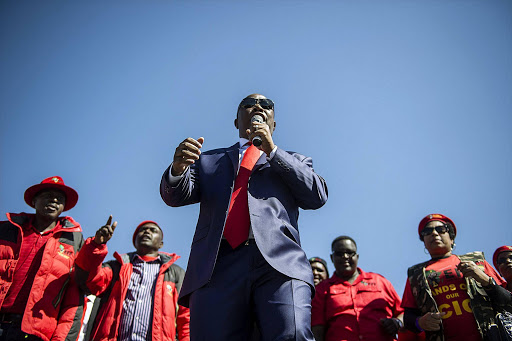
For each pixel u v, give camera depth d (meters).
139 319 5.23
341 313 5.58
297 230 2.88
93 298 5.68
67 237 5.05
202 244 2.75
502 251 5.40
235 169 2.96
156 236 6.05
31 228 4.97
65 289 4.80
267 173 2.94
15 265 4.63
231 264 2.67
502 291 4.55
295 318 2.43
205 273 2.59
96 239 4.64
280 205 2.83
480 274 4.64
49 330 4.48
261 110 3.39
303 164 2.88
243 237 2.70
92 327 5.40
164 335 5.22
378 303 5.64
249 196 2.78
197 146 2.76
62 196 5.22
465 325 4.64
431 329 4.65
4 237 4.79
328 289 5.89
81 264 4.64
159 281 5.55
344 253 6.04
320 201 2.94
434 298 4.95
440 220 5.60
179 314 5.61
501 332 4.39
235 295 2.59
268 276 2.59
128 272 5.57
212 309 2.57
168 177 2.78
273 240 2.63
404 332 5.29
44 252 4.72
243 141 3.26
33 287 4.51
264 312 2.52
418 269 5.26
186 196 2.91
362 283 5.86
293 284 2.54
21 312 4.44
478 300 4.71
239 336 2.56
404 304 5.21
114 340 5.07
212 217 2.82
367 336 5.36
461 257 5.23
